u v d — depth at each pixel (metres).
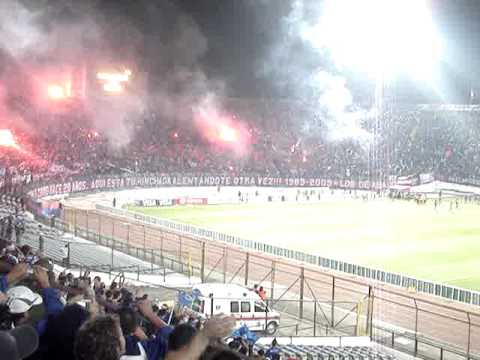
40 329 7.09
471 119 110.00
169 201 84.75
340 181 100.00
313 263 49.03
